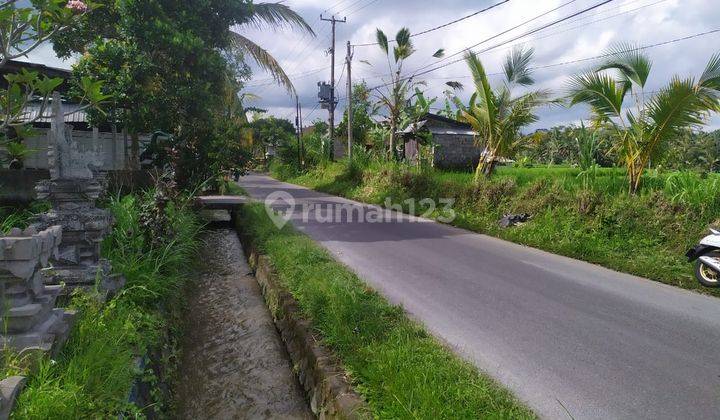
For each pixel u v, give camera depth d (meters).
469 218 10.28
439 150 19.55
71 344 2.97
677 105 7.80
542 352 3.74
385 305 4.40
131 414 2.73
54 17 3.94
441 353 3.45
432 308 4.71
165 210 6.21
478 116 12.64
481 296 5.16
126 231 5.20
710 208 7.01
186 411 3.62
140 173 8.27
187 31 9.60
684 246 6.61
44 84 3.78
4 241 2.36
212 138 10.23
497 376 3.32
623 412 2.91
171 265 5.49
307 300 4.55
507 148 12.37
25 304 2.57
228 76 12.75
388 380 2.94
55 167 3.93
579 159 10.26
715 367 3.53
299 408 3.56
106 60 9.18
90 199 4.06
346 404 2.83
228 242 9.94
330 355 3.57
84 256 3.94
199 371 4.21
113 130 11.84
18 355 2.46
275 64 14.70
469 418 2.60
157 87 9.78
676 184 8.30
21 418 2.13
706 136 26.53
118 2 9.27
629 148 8.80
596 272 6.36
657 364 3.57
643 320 4.51
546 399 3.04
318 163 28.31
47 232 2.77
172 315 4.77
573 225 8.10
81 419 2.38
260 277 6.50
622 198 8.12
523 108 11.80
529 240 8.16
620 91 8.70
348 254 7.17
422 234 9.12
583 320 4.48
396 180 15.00
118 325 3.42
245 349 4.59
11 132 7.26
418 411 2.62
